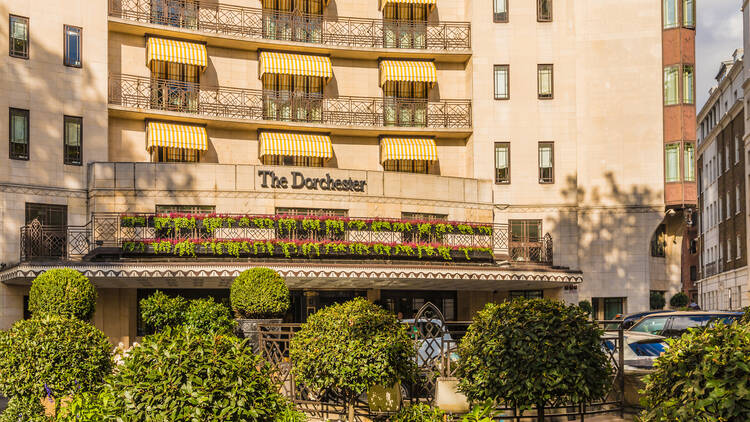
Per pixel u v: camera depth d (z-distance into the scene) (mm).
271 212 30750
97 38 31391
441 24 37812
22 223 28938
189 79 35062
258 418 7148
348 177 31875
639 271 35969
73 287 20875
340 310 12461
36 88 29766
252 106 35656
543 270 29766
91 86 31109
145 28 33219
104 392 6914
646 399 6730
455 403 11766
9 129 29000
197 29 34281
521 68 36844
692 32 36625
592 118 36625
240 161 35719
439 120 37344
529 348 10023
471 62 37125
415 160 37219
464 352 10711
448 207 33750
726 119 61656
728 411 5840
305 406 14016
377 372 11961
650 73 36531
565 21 37000
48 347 12281
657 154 36250
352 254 28344
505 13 37031
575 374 9953
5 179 28703
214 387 6809
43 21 30125
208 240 26750
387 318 12406
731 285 60094
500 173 36406
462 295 34188
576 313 10336
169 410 6594
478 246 30656
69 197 30094
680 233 37875
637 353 14195
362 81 37688
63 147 30219
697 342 6430
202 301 21531
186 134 33906
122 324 28828
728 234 61812
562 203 36188
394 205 32531
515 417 11734
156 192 29953
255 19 35969
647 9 36719
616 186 36312
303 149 35531
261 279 21453
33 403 12219
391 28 37688
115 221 28188
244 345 7523
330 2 37500
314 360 12312
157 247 26438
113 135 33344
